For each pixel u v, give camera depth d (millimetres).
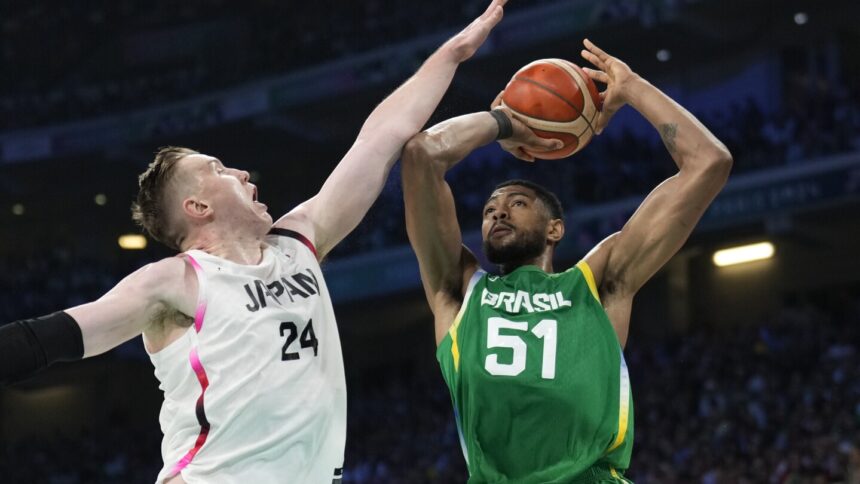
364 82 25109
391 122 4082
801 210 20656
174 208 3604
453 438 20234
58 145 28297
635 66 24844
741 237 22688
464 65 24234
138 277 3336
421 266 4539
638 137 24469
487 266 22953
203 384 3311
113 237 31594
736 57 24141
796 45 23625
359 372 27938
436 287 4531
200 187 3592
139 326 3316
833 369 18172
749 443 16406
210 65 29500
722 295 24234
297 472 3363
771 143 21609
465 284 4457
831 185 20312
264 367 3338
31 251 31781
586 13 22719
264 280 3480
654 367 20609
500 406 4090
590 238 22203
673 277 24438
